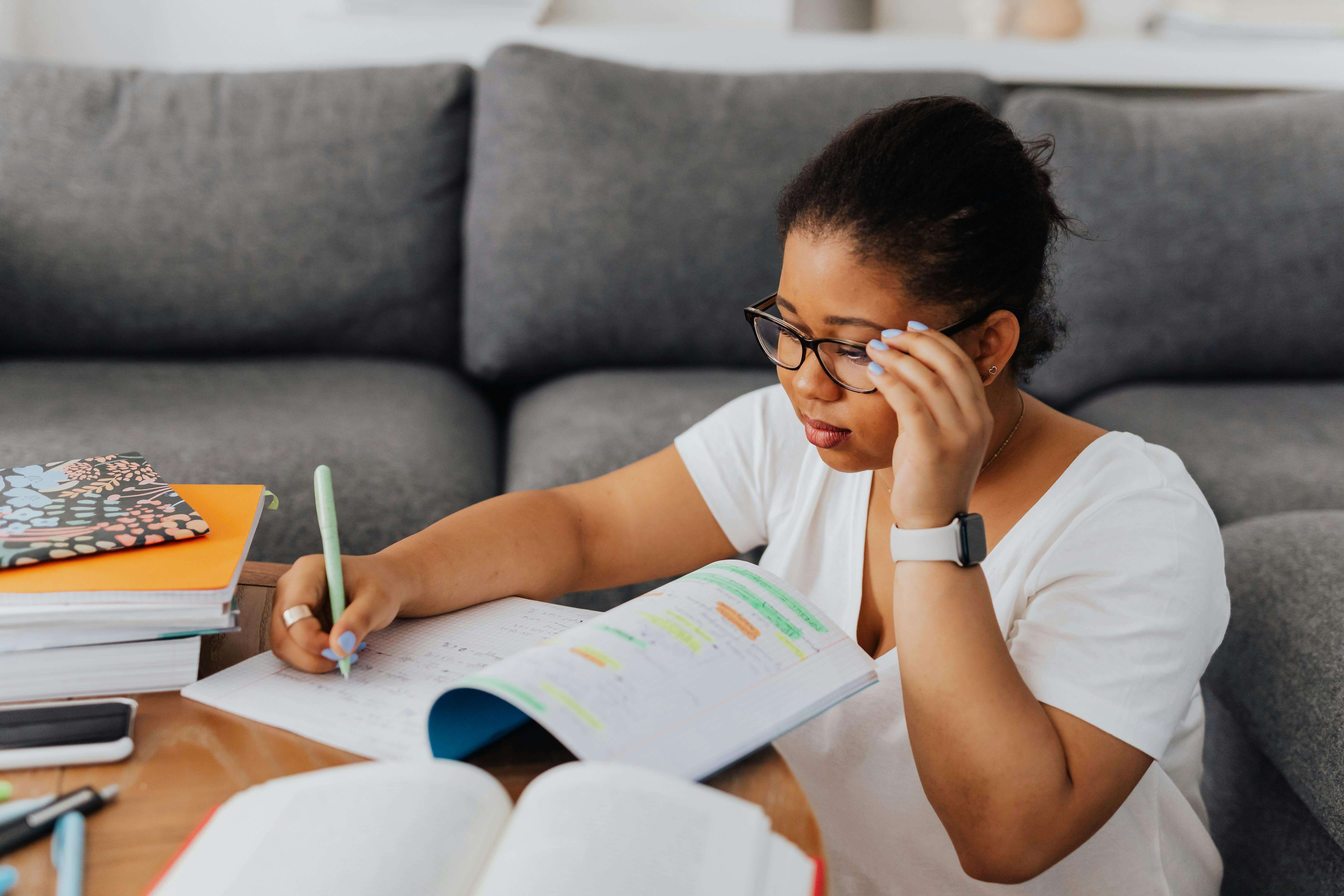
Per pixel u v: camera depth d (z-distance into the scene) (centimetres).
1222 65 229
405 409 158
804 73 184
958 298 65
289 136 173
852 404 68
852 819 76
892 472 81
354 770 47
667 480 92
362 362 179
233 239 171
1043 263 70
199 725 57
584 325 177
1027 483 76
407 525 132
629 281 176
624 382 172
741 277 177
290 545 127
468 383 186
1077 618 66
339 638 61
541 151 175
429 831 43
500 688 51
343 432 146
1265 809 109
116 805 50
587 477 141
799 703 56
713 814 43
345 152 175
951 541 63
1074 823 61
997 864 62
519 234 175
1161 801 77
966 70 186
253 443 140
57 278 165
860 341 66
